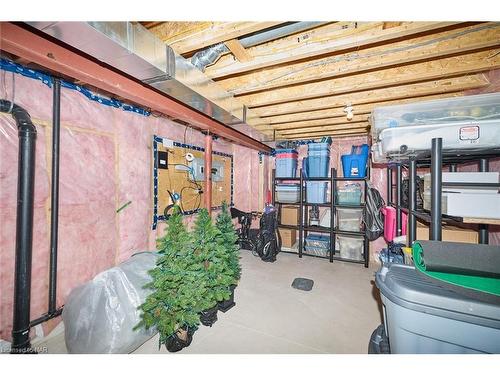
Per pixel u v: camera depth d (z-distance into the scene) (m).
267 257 3.84
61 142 1.93
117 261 2.43
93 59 1.47
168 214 3.09
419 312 1.08
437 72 1.86
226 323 2.10
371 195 3.52
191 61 1.80
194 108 2.38
